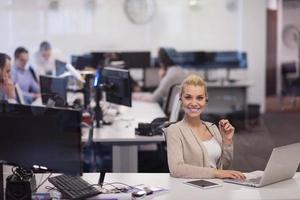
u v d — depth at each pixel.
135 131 3.57
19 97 4.25
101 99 4.16
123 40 8.03
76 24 7.91
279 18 8.75
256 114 7.65
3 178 2.05
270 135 6.21
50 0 7.80
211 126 2.62
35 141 1.94
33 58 6.92
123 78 3.75
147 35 8.05
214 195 2.06
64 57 7.85
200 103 2.51
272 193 2.09
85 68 5.30
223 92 7.52
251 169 4.43
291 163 2.25
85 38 7.96
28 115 1.94
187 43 8.15
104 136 3.45
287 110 8.46
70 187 2.10
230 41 8.20
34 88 5.70
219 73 8.23
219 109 7.50
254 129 6.69
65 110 1.86
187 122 2.54
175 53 7.64
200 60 7.69
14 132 1.98
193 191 2.12
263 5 8.16
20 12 7.74
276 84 8.82
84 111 4.00
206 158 2.47
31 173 2.08
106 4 7.94
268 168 2.13
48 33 7.85
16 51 5.62
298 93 8.78
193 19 8.11
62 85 3.93
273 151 2.10
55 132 1.89
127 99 3.76
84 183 2.18
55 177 2.26
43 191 2.13
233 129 2.59
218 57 7.70
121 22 8.00
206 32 8.16
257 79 8.34
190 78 2.56
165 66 6.00
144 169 3.79
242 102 7.54
